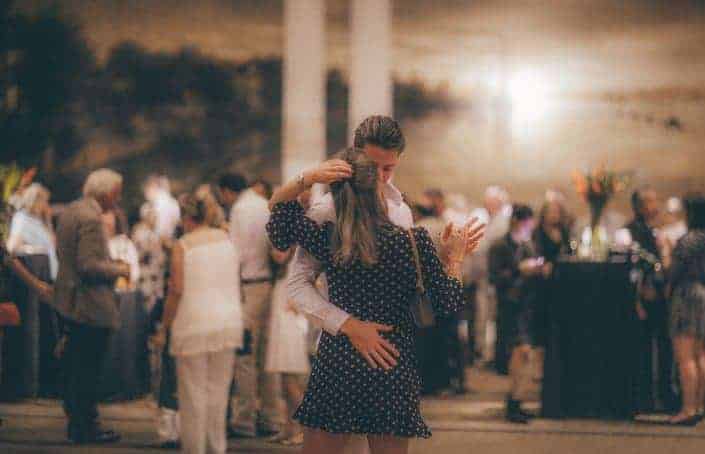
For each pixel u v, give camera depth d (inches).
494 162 775.1
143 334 456.4
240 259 365.7
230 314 313.4
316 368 197.3
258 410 398.3
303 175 195.0
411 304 198.2
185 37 778.2
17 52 775.7
